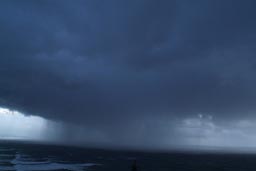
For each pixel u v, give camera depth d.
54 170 112.38
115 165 139.88
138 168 129.25
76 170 115.25
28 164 129.88
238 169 151.12
